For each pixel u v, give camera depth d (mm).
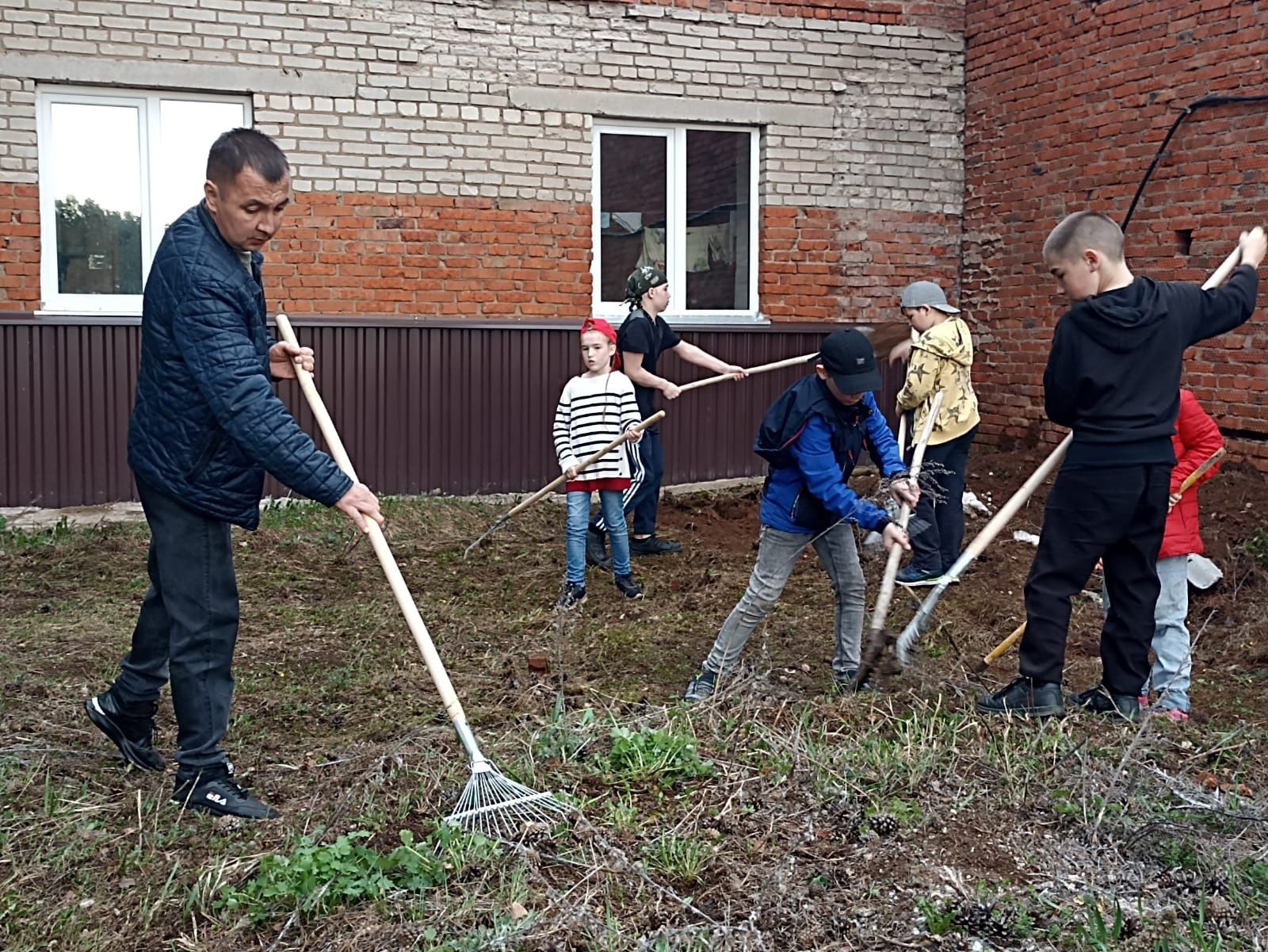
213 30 8617
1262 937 2982
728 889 3227
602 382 6438
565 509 8828
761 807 3680
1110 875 3291
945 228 10469
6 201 8281
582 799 3670
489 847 3332
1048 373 4391
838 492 4402
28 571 6898
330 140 8938
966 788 3803
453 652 5531
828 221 10125
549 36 9352
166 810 3635
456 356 9195
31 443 8312
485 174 9289
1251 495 7746
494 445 9336
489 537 7969
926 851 3406
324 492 3463
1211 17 8133
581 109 9453
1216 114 8148
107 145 8617
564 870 3281
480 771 3496
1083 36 9148
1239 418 8148
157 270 3473
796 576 6938
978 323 10383
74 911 3115
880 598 4418
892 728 4266
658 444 7578
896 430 10328
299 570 7023
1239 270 4422
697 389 9703
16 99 8234
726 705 4512
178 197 8828
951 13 10312
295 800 3756
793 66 9922
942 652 5480
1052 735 4160
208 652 3609
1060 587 4355
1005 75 9938
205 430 3459
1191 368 8500
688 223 10000
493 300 9398
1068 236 4277
